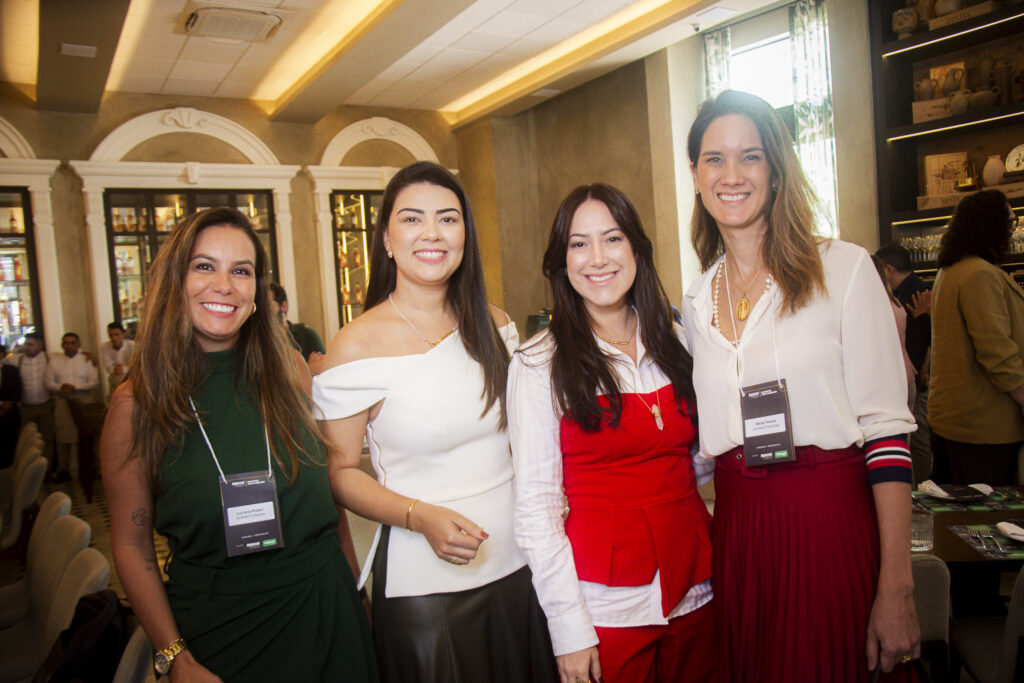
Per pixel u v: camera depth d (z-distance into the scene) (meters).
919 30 5.30
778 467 1.40
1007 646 1.83
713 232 1.66
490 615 1.60
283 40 7.12
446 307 1.72
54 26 5.51
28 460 4.17
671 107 7.42
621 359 1.57
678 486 1.57
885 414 1.34
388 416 1.59
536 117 9.61
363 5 6.40
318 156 9.42
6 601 2.90
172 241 1.46
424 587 1.56
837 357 1.36
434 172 1.64
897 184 5.53
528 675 1.63
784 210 1.41
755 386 1.40
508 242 9.67
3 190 7.71
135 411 1.41
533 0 6.54
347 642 1.50
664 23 6.62
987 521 2.33
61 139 7.96
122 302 8.25
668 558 1.49
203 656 1.37
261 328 1.56
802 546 1.37
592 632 1.44
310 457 1.52
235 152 8.86
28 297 7.87
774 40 6.84
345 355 1.61
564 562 1.48
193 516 1.39
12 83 7.72
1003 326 2.84
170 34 6.80
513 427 1.58
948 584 1.83
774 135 1.43
